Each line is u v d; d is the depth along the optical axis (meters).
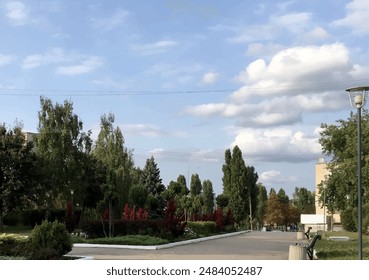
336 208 30.38
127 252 19.52
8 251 14.93
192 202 43.84
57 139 40.94
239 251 20.81
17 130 35.50
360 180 13.01
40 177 35.72
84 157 42.56
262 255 18.73
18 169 34.25
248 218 66.00
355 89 13.34
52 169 40.22
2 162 33.78
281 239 32.97
